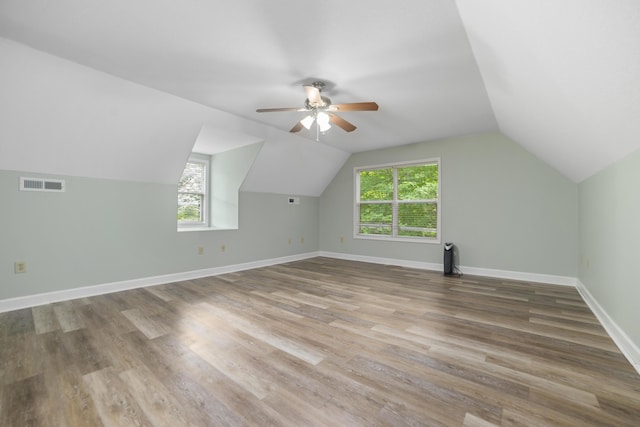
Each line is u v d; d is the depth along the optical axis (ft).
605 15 3.22
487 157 14.75
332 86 9.49
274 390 5.31
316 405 4.91
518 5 4.18
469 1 5.14
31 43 7.20
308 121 10.12
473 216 15.16
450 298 10.92
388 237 18.13
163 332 7.79
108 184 11.61
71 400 4.99
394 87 9.50
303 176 18.74
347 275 14.93
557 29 4.09
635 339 6.40
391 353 6.70
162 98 10.23
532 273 13.65
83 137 9.94
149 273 12.80
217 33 6.77
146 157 11.85
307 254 20.59
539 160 13.50
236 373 5.85
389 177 18.34
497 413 4.70
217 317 8.91
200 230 14.61
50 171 10.20
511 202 14.15
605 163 8.16
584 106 5.75
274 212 18.28
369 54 7.58
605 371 5.93
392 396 5.15
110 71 8.62
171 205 13.51
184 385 5.44
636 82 3.94
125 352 6.68
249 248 16.85
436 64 8.00
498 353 6.69
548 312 9.40
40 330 7.88
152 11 6.00
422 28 6.48
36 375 5.74
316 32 6.69
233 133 13.52
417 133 14.84
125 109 9.92
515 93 7.86
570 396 5.13
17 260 9.62
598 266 9.30
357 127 13.89
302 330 7.97
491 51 6.50
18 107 8.35
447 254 14.85
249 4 5.79
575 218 12.71
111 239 11.69
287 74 8.73
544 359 6.42
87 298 10.81
